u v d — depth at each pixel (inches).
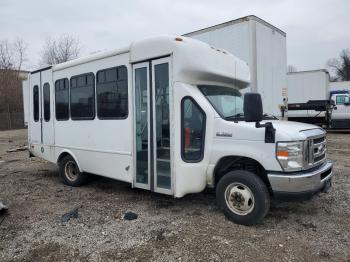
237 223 192.5
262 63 395.2
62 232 187.0
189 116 206.5
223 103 217.3
